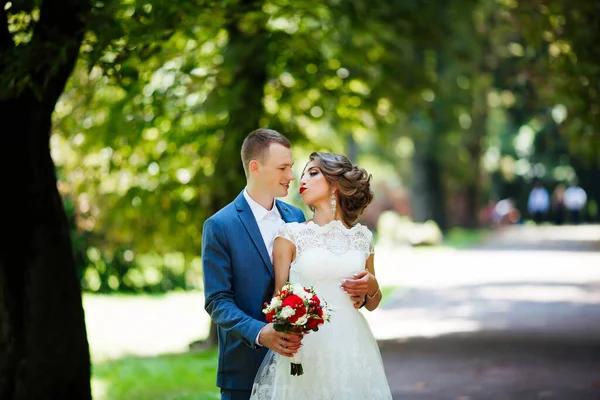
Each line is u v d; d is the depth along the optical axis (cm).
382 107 1653
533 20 1498
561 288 2247
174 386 1202
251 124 1405
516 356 1302
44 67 875
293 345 570
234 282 609
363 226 643
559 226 5881
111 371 1376
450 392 1057
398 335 1566
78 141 1576
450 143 3828
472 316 1783
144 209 1540
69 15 882
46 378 901
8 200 898
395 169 5222
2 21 887
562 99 1628
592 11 1437
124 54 918
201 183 1491
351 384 614
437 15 1752
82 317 927
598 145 1706
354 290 617
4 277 898
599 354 1304
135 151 1592
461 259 3262
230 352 617
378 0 1523
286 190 629
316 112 1521
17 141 895
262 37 1372
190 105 1521
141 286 2691
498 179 6538
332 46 1600
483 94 3781
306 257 621
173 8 966
